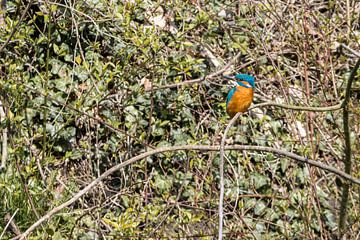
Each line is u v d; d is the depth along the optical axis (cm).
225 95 1200
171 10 1215
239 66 1233
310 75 1295
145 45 1094
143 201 1109
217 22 1212
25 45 1139
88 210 980
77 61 1055
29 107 1088
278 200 1170
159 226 1027
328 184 1218
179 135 1164
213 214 1117
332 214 1190
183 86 1168
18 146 1055
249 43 1270
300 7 1316
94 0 1149
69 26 1157
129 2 1141
